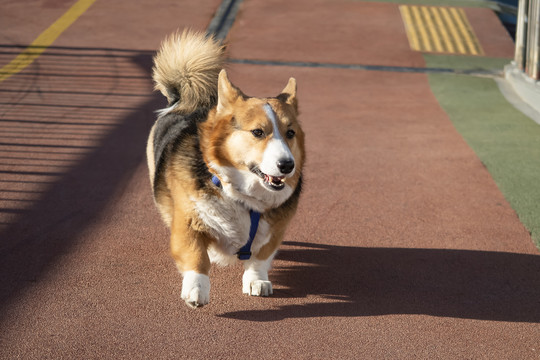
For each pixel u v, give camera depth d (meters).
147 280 4.86
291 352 4.02
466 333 4.36
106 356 3.89
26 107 9.34
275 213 4.46
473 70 12.76
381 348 4.12
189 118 4.96
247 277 4.72
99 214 6.05
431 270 5.29
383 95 11.05
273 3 17.28
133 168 7.29
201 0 17.12
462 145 8.62
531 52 11.05
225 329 4.25
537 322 4.55
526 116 10.08
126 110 9.42
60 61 11.88
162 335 4.14
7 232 5.55
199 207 4.23
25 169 7.06
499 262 5.47
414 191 7.02
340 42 14.32
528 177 7.47
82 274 4.90
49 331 4.12
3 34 13.49
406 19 16.39
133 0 16.75
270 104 4.24
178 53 5.27
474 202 6.75
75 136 8.23
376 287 4.96
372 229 6.05
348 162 7.88
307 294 4.80
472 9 17.66
